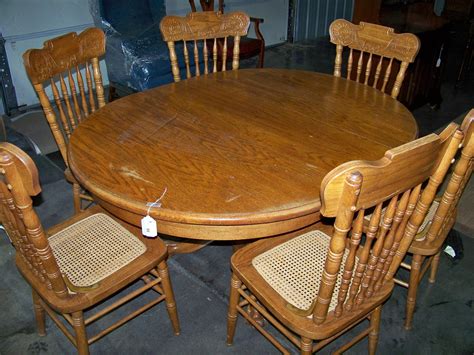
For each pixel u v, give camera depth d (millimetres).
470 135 1188
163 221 1222
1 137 3021
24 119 3354
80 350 1403
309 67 4707
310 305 1250
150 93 1929
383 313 1808
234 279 1485
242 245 1978
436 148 1012
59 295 1262
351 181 854
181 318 1795
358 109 1789
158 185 1270
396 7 3643
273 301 1274
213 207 1179
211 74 2176
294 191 1246
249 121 1676
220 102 1848
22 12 3326
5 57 3344
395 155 905
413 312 1742
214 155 1429
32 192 1010
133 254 1438
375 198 953
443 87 4238
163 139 1530
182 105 1812
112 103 1819
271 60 4902
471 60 4555
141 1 3521
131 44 3275
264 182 1287
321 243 1473
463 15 4980
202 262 2100
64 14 3551
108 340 1693
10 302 1854
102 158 1408
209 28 2266
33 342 1682
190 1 3760
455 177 1326
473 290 1922
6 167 934
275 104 1834
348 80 2121
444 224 1521
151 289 1811
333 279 1067
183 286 1956
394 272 1304
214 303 1873
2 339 1691
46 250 1138
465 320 1777
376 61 3227
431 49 3291
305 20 5457
